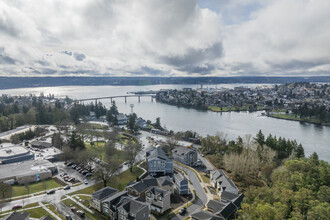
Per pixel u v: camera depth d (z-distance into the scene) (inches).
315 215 2460.6
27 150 6053.2
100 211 3479.3
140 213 3078.2
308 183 3334.2
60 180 4648.1
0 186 3710.6
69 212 3435.0
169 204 3727.9
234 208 3358.8
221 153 6545.3
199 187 4520.2
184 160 5743.1
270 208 2573.8
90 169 5157.5
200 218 3125.0
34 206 3558.1
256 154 5590.6
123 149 6387.8
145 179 4227.4
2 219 2913.4
